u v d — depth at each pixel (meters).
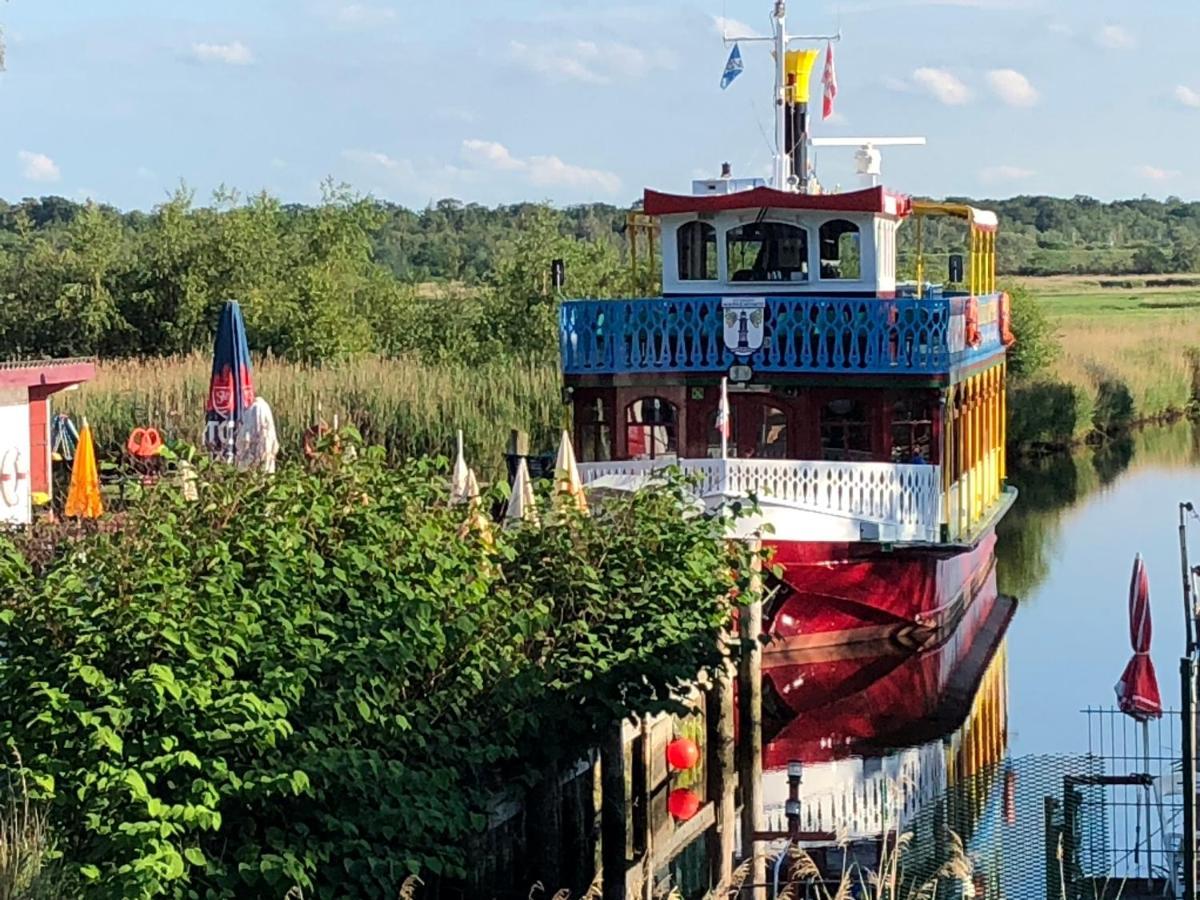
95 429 42.72
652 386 32.34
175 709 14.91
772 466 29.34
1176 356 77.00
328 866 15.42
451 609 17.67
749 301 31.64
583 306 32.53
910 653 31.30
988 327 37.62
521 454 28.19
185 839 14.74
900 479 30.42
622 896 20.03
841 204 32.50
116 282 70.00
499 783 18.59
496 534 19.91
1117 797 19.50
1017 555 45.19
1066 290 154.38
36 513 28.42
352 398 43.78
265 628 15.99
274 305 64.94
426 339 67.50
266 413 26.14
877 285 33.09
